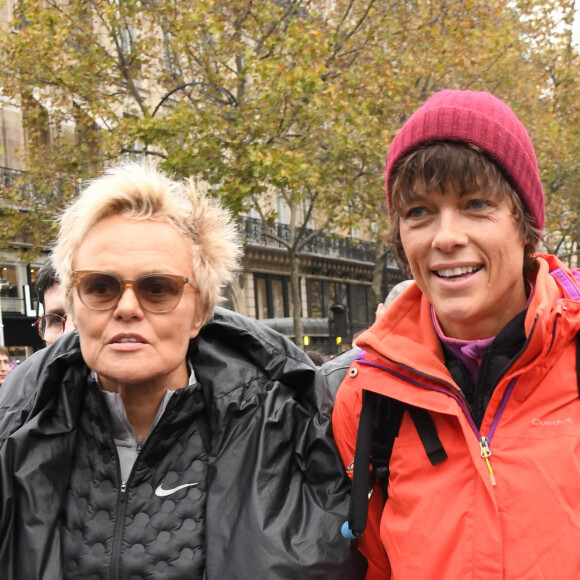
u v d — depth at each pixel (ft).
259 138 45.98
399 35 51.21
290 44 43.70
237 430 6.64
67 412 6.51
